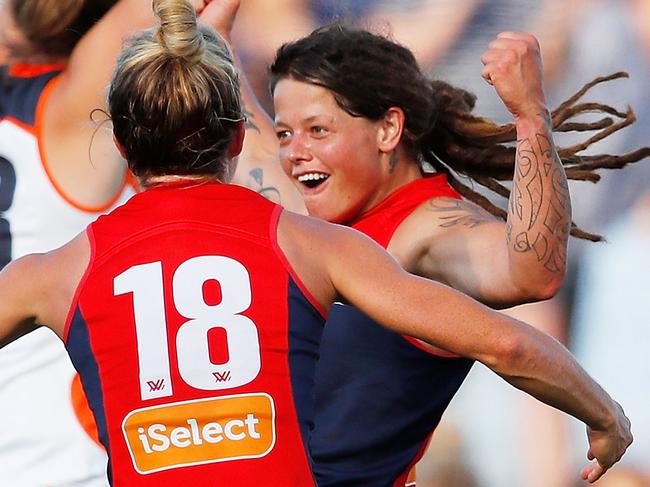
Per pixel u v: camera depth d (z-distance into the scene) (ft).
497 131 32.42
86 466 39.63
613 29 61.67
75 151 39.60
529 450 57.47
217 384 23.02
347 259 23.76
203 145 23.82
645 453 57.82
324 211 31.14
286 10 59.72
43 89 39.19
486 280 28.53
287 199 40.93
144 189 24.63
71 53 39.09
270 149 40.86
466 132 32.45
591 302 59.41
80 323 23.70
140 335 23.26
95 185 39.93
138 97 23.36
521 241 27.37
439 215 30.27
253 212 24.00
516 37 27.30
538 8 61.57
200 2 39.04
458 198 31.30
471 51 61.05
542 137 27.22
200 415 22.93
